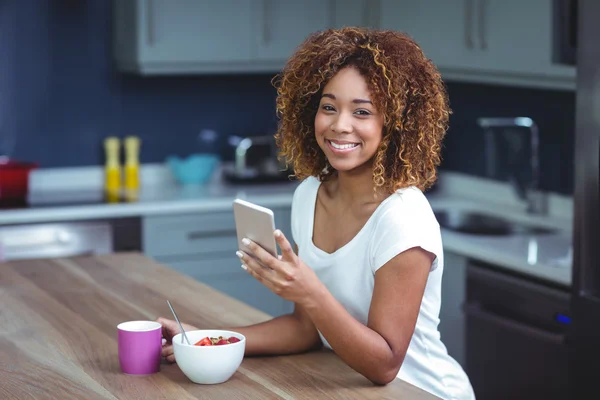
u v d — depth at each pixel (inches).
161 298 93.1
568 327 120.0
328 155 72.1
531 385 126.5
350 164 71.0
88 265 107.3
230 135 202.8
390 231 70.5
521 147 166.4
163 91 195.8
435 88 71.9
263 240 67.0
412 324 70.2
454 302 144.7
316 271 77.6
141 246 169.6
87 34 188.1
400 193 72.1
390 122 70.4
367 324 71.3
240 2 183.8
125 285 98.3
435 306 75.8
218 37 183.0
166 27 179.0
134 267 106.3
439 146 74.5
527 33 139.9
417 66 70.9
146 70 179.8
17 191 172.9
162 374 71.9
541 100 162.7
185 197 177.0
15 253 160.1
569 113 156.0
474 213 170.7
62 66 187.0
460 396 79.0
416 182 72.6
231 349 68.8
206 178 194.4
